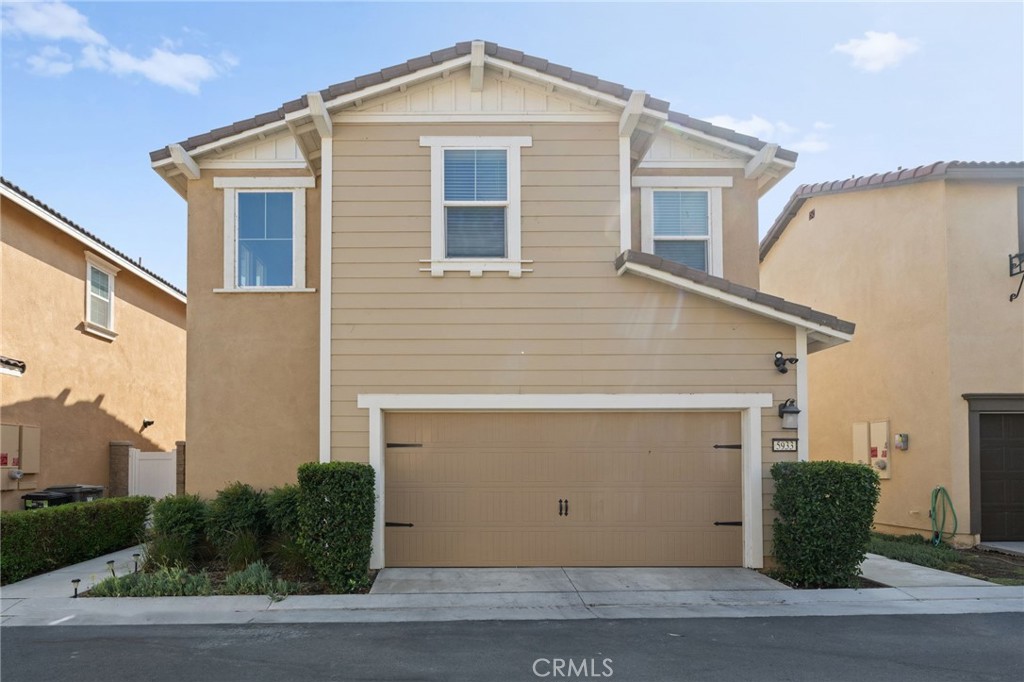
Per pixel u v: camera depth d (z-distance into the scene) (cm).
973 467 1154
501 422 927
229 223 1062
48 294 1316
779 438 914
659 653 606
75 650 613
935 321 1198
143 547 988
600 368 918
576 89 926
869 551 1061
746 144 1058
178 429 1883
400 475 917
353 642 632
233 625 686
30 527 895
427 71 925
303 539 812
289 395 1039
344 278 921
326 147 935
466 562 913
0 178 1158
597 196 941
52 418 1320
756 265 1076
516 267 927
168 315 1827
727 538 923
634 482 926
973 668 575
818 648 621
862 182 1358
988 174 1179
